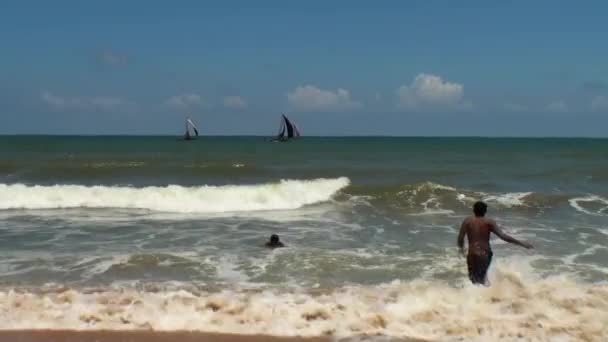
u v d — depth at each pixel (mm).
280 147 61281
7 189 17719
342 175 24484
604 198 17984
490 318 6895
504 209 16641
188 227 13852
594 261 10422
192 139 101688
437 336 6461
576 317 6914
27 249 11125
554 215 15805
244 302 7590
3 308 7203
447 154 46438
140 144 69125
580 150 58125
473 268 8320
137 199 17562
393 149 58344
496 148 65375
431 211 16438
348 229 13719
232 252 11016
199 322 6848
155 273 9391
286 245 11781
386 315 6996
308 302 7531
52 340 6301
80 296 7762
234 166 25750
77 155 39875
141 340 6336
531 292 7789
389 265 10047
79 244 11672
